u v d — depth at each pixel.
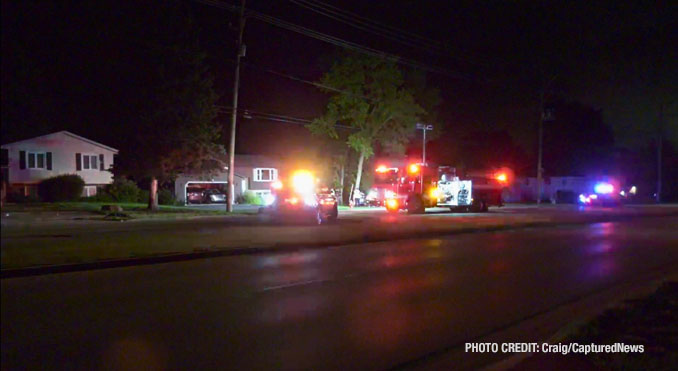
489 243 20.02
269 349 7.48
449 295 11.07
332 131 50.78
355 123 50.06
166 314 9.21
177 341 7.74
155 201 39.47
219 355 7.19
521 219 31.72
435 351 7.52
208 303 10.04
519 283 12.45
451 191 37.38
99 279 12.35
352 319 9.07
